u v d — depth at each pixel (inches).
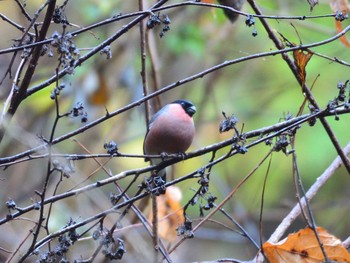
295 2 534.9
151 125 311.6
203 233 528.1
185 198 526.6
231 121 219.6
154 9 216.8
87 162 484.1
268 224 560.4
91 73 441.1
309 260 237.0
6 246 410.6
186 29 513.0
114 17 221.1
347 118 539.2
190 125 313.9
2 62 444.1
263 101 588.1
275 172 557.6
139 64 482.3
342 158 252.2
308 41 540.4
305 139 542.0
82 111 206.2
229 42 561.6
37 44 207.6
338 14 222.5
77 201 412.5
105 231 244.8
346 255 235.5
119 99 506.3
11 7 498.0
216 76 542.9
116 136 494.9
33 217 433.4
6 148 434.6
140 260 349.7
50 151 200.8
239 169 562.9
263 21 251.1
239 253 565.3
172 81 553.9
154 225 265.1
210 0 294.8
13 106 222.8
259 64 594.6
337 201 526.0
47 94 442.6
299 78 247.4
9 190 451.8
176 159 230.2
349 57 565.9
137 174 223.9
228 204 542.9
